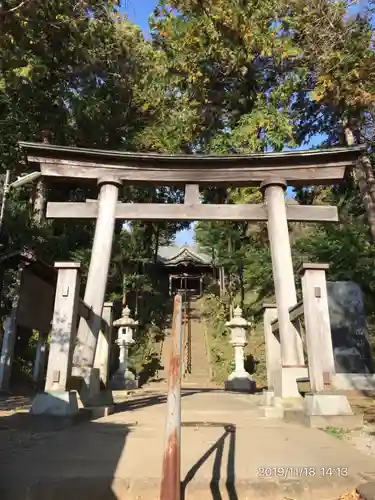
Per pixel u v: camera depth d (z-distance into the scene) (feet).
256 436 15.05
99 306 22.93
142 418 19.75
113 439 14.30
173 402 7.30
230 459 11.43
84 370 21.38
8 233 39.06
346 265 50.21
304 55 47.01
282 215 24.81
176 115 54.95
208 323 85.20
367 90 41.93
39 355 41.14
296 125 55.83
